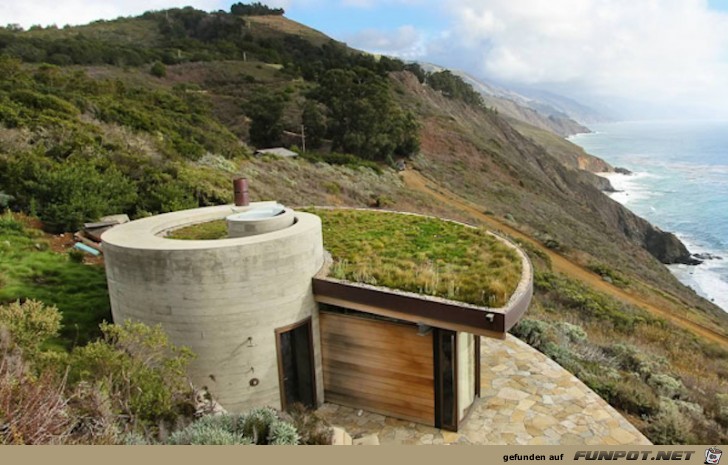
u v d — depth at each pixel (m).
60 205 14.12
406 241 11.91
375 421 8.70
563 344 12.34
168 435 5.94
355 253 10.74
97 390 5.76
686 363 15.04
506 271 9.29
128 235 9.27
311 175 33.88
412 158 50.53
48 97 25.36
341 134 48.69
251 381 8.41
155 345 6.99
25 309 7.29
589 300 19.36
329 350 9.20
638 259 42.22
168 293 8.09
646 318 19.97
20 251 12.14
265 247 8.18
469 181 48.81
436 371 8.23
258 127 48.88
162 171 19.48
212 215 12.08
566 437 8.08
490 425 8.45
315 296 9.04
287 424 6.29
